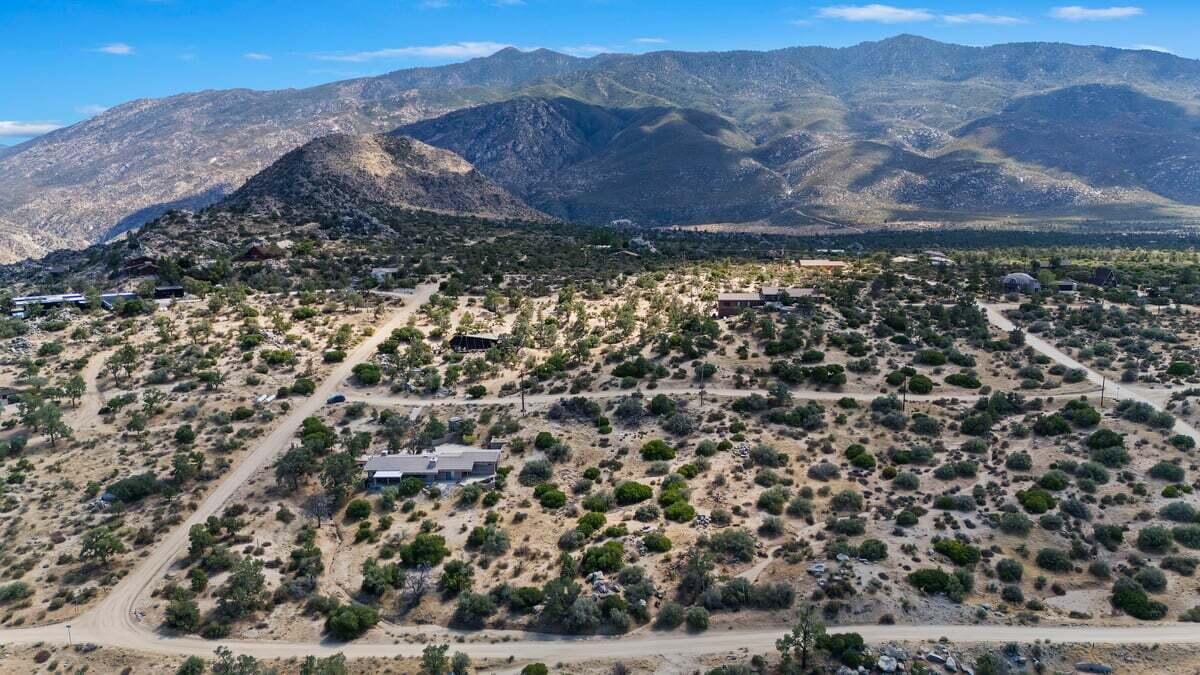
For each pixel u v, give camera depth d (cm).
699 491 11406
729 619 8688
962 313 18625
